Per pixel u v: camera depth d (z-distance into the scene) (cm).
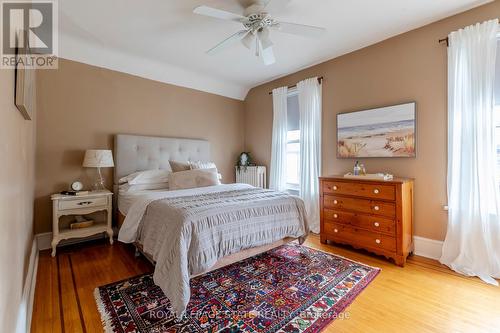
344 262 260
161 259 186
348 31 279
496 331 156
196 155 426
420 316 171
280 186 422
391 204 256
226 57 348
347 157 335
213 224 201
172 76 397
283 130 419
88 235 299
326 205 314
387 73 299
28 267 193
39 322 165
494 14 228
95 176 330
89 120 327
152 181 337
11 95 115
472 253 232
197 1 222
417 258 269
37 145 290
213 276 229
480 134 229
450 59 248
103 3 224
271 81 449
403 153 285
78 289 206
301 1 225
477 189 229
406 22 262
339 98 347
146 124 378
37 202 291
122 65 348
